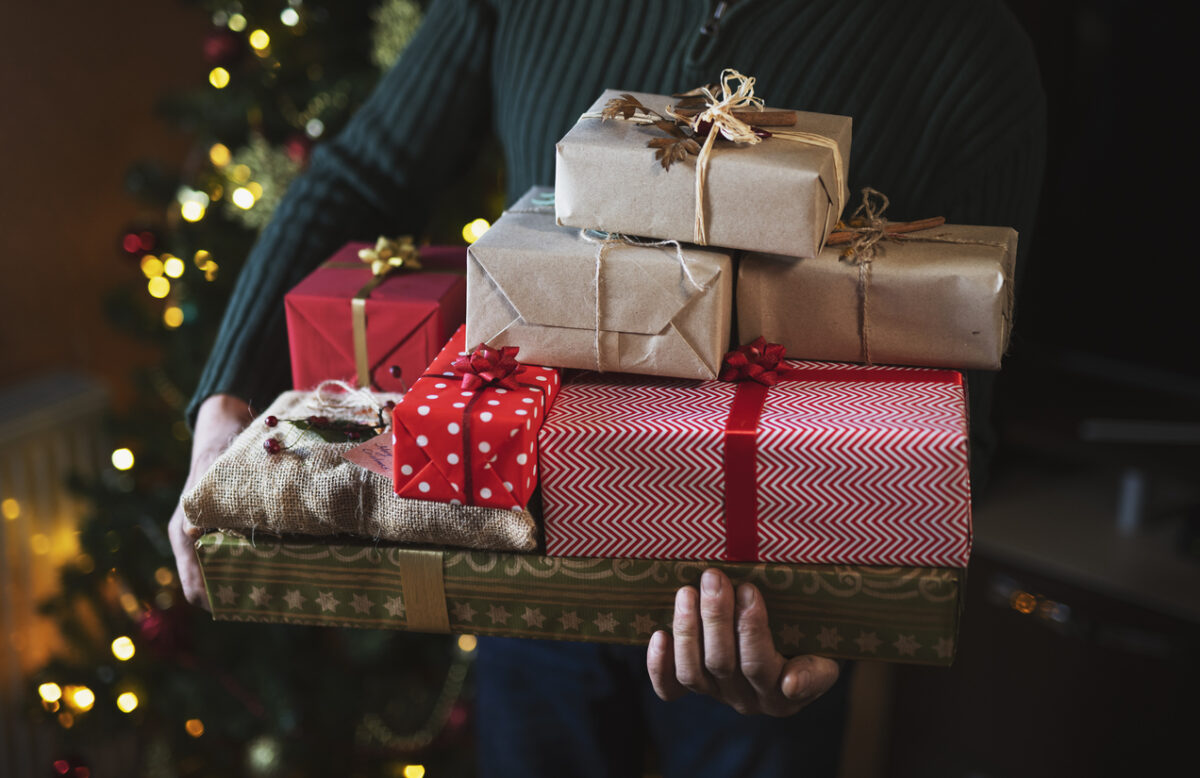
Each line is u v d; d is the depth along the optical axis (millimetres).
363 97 1513
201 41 2145
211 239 1581
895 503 700
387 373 881
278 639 1674
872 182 883
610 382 784
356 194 1032
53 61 1924
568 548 756
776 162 700
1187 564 1663
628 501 733
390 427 799
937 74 871
